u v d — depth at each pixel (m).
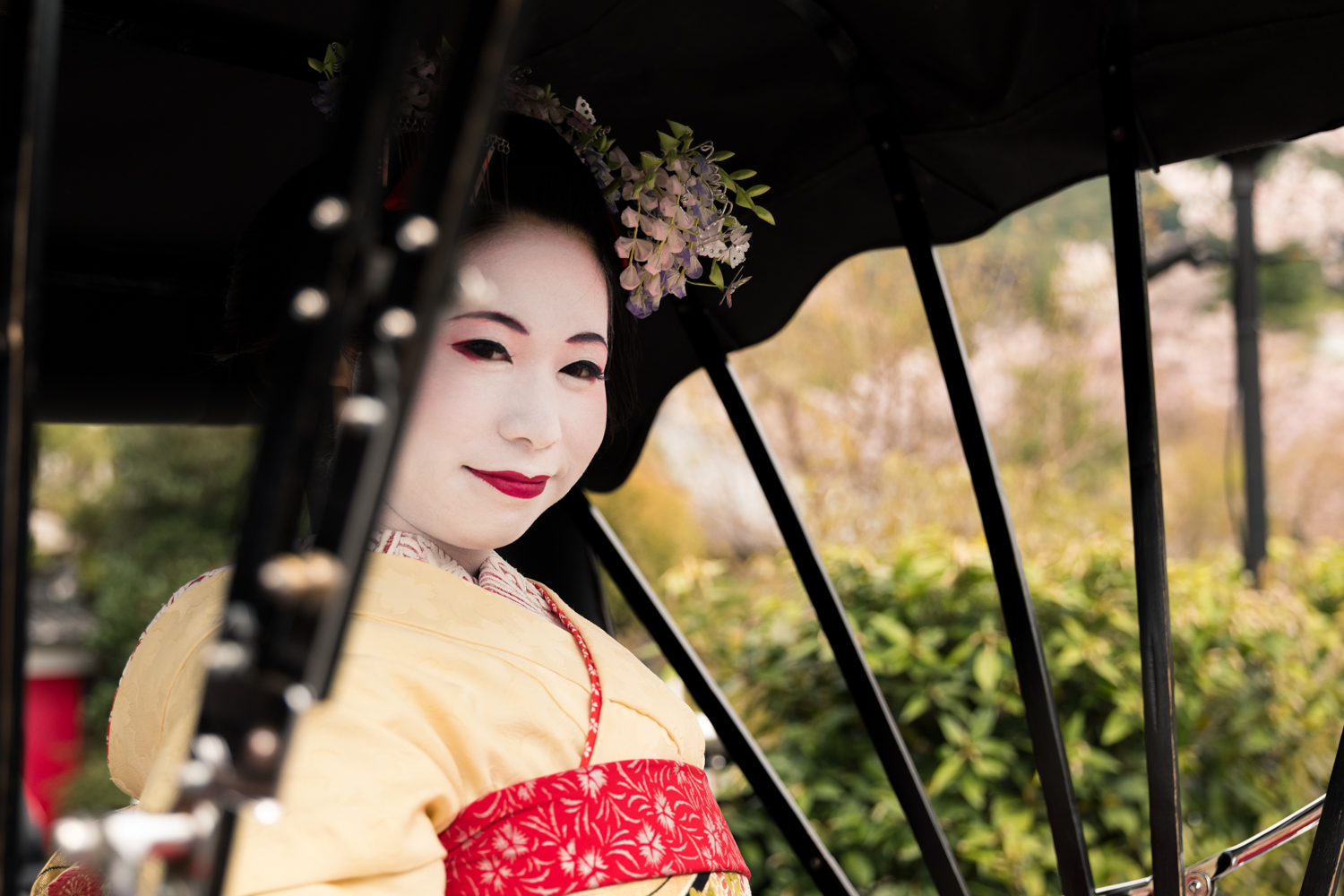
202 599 0.85
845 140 1.24
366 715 0.69
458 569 0.87
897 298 6.95
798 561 1.24
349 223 0.37
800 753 2.51
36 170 0.39
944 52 1.11
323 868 0.62
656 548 6.73
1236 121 1.09
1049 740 1.08
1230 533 10.06
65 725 9.45
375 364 0.38
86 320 1.29
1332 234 8.17
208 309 1.36
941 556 2.67
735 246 1.08
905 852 2.35
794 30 1.12
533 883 0.73
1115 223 1.03
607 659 0.88
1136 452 1.01
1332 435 10.30
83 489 10.58
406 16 0.37
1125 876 2.37
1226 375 9.91
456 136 0.37
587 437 0.90
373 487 0.38
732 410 1.29
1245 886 2.56
